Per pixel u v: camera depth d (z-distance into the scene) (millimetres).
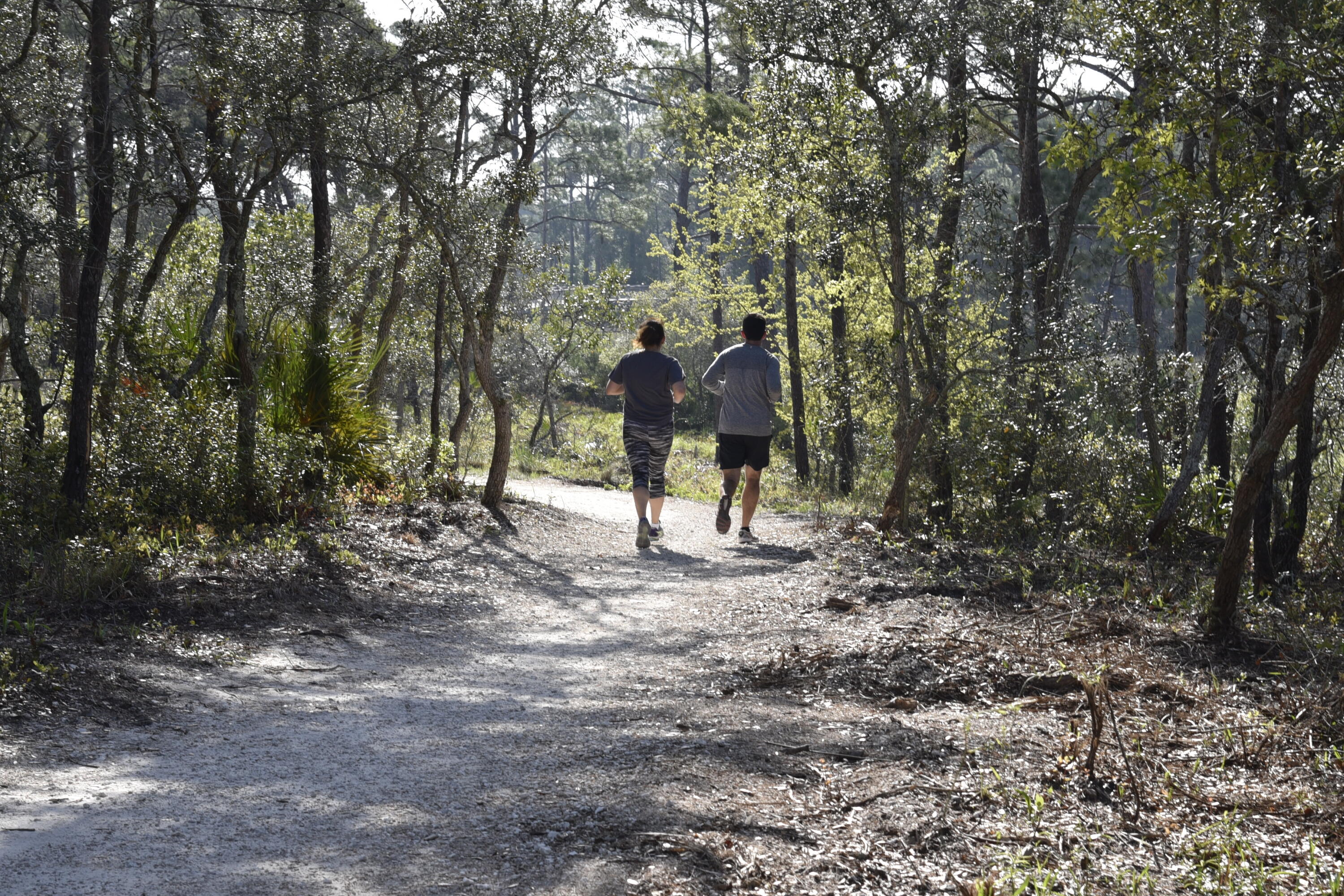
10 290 7863
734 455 9195
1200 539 9805
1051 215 14922
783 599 6906
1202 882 2797
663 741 3863
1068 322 9703
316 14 8406
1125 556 9148
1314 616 6895
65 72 8367
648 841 2834
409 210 11883
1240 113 8141
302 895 2455
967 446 10250
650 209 54938
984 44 9867
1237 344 8695
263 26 8344
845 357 10969
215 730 3922
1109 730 4047
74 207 8289
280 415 10023
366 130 9398
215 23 8234
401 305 13391
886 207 9016
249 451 8352
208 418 8422
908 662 5121
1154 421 10477
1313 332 7852
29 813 2934
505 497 11742
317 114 8406
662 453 9258
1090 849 2996
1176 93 8156
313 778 3391
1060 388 10141
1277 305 5895
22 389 8195
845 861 2822
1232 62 7680
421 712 4352
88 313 7137
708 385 9250
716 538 10117
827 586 7148
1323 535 10891
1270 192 6664
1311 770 3646
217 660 4984
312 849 2756
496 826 2945
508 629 6305
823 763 3660
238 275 8828
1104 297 10414
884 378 10328
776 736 3975
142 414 8219
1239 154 8039
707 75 26531
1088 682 3795
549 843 2818
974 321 10117
